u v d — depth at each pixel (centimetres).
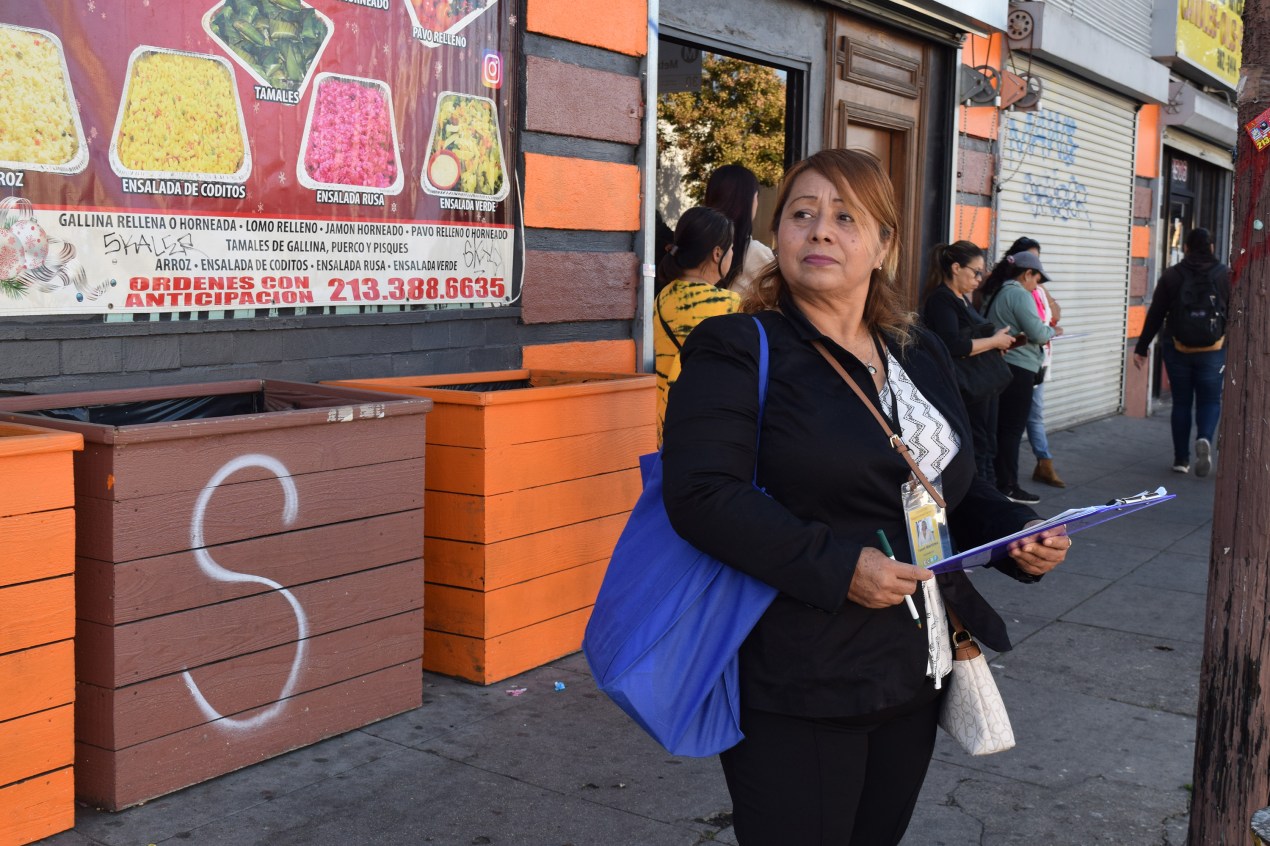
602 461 491
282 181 462
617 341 651
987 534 238
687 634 212
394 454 405
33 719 312
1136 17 1355
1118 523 812
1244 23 272
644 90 650
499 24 558
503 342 577
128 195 411
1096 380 1352
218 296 442
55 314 393
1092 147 1274
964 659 232
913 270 970
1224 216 1852
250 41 445
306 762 378
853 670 212
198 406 430
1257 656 273
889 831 235
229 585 356
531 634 469
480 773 376
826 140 834
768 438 212
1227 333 279
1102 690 481
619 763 388
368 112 495
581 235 624
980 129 1039
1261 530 271
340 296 490
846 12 841
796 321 220
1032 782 389
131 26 407
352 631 398
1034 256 853
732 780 221
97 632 331
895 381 227
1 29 372
